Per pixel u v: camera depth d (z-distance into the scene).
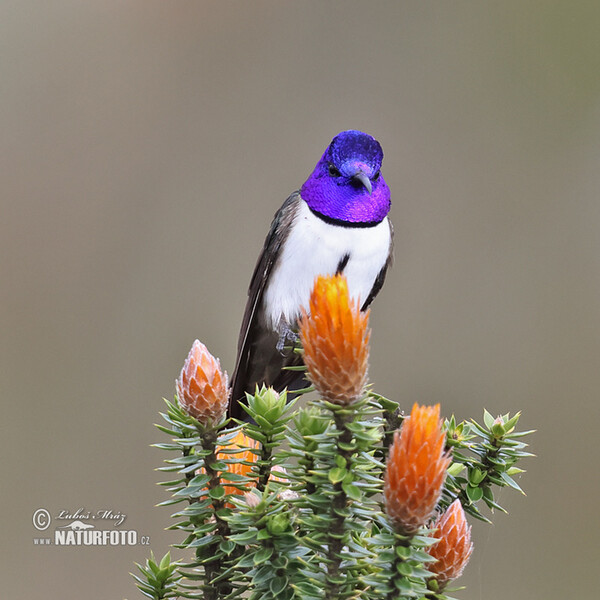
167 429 4.73
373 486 4.69
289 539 4.70
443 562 4.71
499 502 6.30
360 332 4.68
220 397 4.72
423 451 4.68
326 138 8.14
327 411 4.71
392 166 8.05
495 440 4.75
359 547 4.69
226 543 4.72
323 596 4.69
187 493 4.72
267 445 4.73
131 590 5.76
